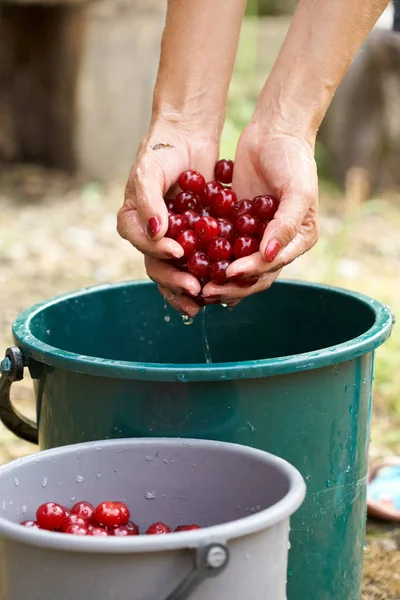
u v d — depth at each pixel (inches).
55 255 119.2
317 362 54.6
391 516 69.8
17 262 116.6
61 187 145.6
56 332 62.9
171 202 59.0
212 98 60.6
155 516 54.7
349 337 63.0
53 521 52.2
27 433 62.7
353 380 56.7
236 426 54.9
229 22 60.3
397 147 147.0
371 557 66.9
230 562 48.9
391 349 88.7
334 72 59.0
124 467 54.6
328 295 63.7
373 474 73.8
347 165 151.1
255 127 59.3
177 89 60.6
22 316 60.6
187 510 54.5
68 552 48.4
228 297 56.4
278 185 57.3
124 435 55.6
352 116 149.9
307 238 57.1
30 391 84.1
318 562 56.9
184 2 60.1
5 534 49.0
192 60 60.3
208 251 56.2
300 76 58.9
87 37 143.1
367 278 110.0
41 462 53.9
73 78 145.6
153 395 54.9
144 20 145.9
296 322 65.0
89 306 64.2
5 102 149.9
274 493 52.4
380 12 58.9
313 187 56.8
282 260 55.9
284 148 57.7
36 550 48.8
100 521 53.1
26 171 150.1
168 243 55.6
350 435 57.1
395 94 145.9
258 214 56.8
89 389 55.8
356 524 58.3
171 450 54.4
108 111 147.0
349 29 58.7
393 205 142.6
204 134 60.5
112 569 48.3
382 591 64.2
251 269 54.8
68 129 148.2
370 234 129.7
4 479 53.1
